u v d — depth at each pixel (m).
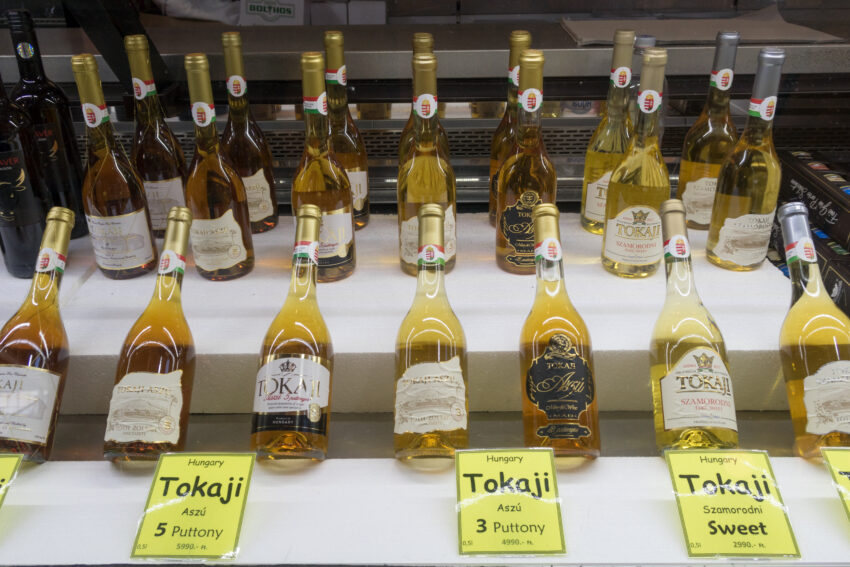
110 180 1.23
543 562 0.78
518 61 1.37
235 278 1.27
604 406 1.09
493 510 0.80
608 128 1.39
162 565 0.79
